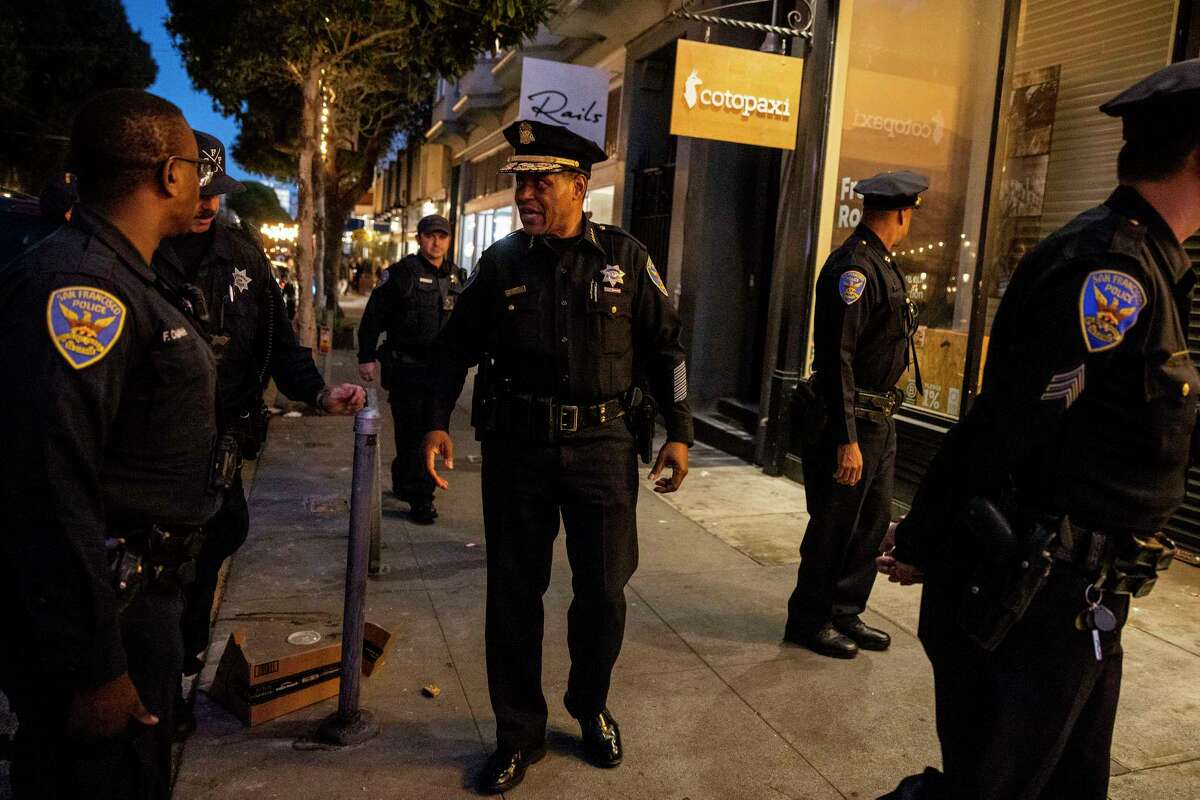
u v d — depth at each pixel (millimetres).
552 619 4020
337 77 13172
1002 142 5547
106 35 24094
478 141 23031
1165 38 5141
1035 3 6039
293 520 5281
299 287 9992
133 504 1699
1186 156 1588
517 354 2672
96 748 1628
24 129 22484
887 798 2074
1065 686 1698
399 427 5379
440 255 5449
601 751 2828
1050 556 1658
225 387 2859
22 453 1434
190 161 1744
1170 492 1658
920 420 6188
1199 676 3602
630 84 10711
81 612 1475
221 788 2627
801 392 3699
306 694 3094
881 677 3545
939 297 6559
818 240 6805
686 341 8898
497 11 8312
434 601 4176
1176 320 1611
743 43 8266
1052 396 1595
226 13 11953
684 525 5652
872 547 3762
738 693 3373
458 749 2904
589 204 12859
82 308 1509
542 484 2693
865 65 6676
